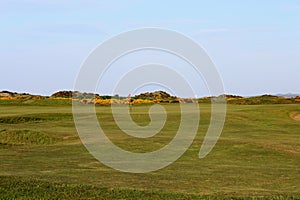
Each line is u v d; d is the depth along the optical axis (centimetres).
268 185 1725
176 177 1881
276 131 3716
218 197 1456
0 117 4106
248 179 1847
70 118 4291
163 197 1452
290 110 4903
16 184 1583
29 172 1939
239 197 1456
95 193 1488
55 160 2330
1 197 1429
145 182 1750
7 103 6166
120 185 1659
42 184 1591
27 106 5819
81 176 1852
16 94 7000
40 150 2716
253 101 6756
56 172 1950
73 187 1559
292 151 2584
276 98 7075
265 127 3991
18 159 2362
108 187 1588
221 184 1733
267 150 2598
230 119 4303
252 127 3966
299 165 2222
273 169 2098
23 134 3170
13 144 2989
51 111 4741
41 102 6206
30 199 1416
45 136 3166
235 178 1866
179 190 1600
